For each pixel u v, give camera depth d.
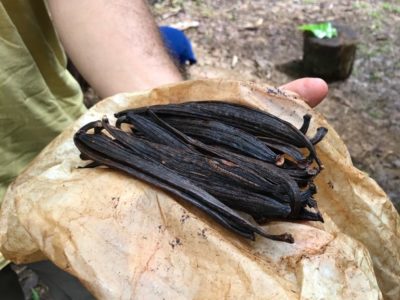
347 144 0.88
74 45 0.40
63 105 0.45
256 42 1.15
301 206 0.27
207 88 0.34
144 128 0.31
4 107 0.38
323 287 0.25
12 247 0.29
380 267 0.33
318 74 1.04
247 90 0.33
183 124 0.31
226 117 0.31
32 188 0.29
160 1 1.29
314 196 0.33
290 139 0.30
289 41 1.16
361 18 1.24
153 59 0.39
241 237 0.27
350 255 0.27
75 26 0.39
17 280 0.46
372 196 0.33
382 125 0.93
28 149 0.41
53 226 0.27
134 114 0.31
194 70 1.03
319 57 1.02
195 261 0.26
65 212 0.27
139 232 0.27
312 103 0.36
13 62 0.38
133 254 0.26
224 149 0.30
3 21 0.37
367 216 0.32
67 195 0.28
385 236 0.32
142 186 0.28
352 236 0.32
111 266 0.26
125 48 0.39
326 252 0.27
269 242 0.27
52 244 0.27
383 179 0.82
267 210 0.27
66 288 0.40
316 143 0.31
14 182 0.31
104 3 0.40
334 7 1.29
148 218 0.27
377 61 1.10
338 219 0.33
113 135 0.30
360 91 1.02
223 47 1.13
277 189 0.27
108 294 0.25
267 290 0.25
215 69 1.05
